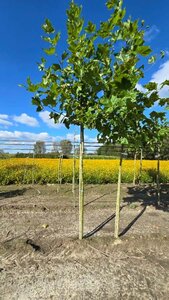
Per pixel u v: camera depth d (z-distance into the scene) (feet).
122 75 10.16
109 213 22.04
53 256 13.34
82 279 11.26
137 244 14.56
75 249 13.93
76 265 12.48
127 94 10.75
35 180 37.78
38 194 30.17
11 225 18.51
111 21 11.32
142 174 41.65
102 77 12.23
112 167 44.96
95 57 12.72
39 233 16.72
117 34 12.21
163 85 12.16
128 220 19.83
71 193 30.96
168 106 13.34
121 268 12.25
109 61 12.46
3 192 31.24
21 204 24.23
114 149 41.52
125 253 13.75
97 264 12.60
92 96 12.71
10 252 13.50
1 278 11.26
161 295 10.17
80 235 15.02
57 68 12.98
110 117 12.34
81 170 14.98
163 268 12.28
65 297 9.99
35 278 11.30
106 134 13.07
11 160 49.49
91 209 23.44
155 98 12.39
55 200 26.68
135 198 28.55
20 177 37.70
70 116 13.98
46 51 12.15
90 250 13.87
